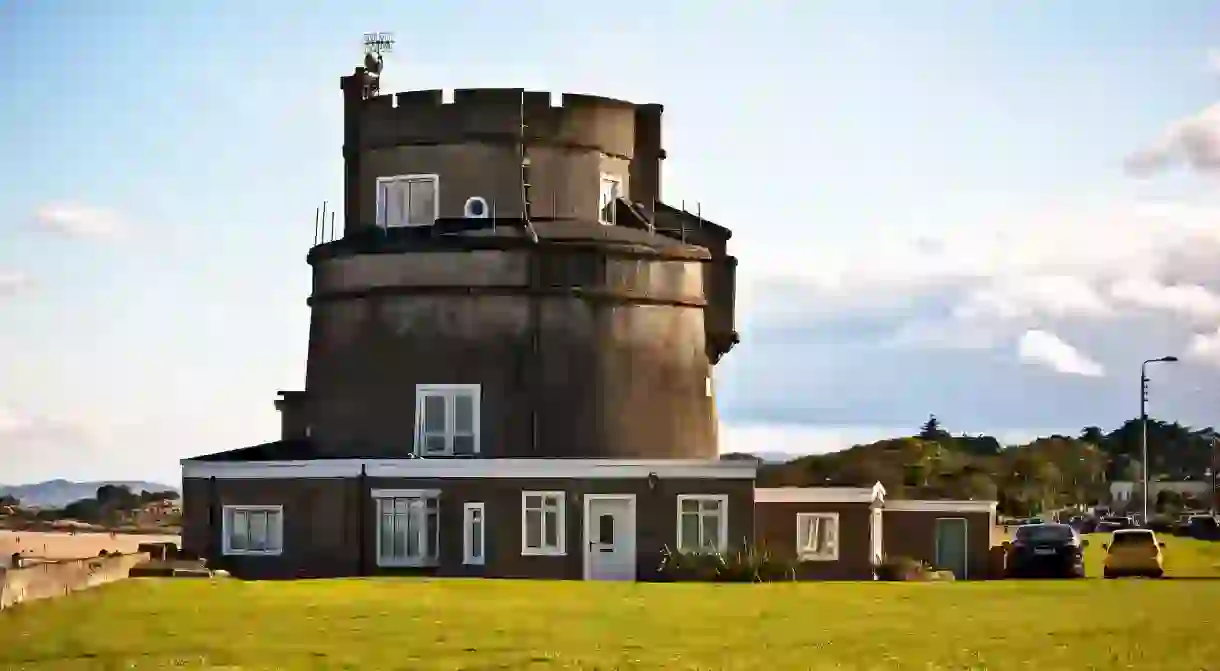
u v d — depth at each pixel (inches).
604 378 3329.2
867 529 3339.1
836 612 2444.6
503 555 3122.5
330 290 3412.9
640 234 3437.5
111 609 2432.3
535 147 3444.9
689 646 2080.5
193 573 3058.6
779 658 1987.0
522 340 3299.7
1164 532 6318.9
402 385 3309.5
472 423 3287.4
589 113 3486.7
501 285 3302.2
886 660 1977.1
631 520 3110.2
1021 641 2139.5
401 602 2529.5
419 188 3442.4
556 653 2018.9
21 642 2114.9
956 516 3558.1
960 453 7760.8
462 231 3356.3
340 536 3166.8
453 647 2065.7
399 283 3326.8
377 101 3472.0
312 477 3189.0
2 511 7682.1
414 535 3152.1
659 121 3634.4
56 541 5290.4
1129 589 2874.0
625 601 2573.8
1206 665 1952.5
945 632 2220.7
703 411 3472.0
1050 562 3464.6
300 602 2522.1
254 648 2060.8
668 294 3415.4
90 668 1927.9
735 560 3083.2
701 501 3120.1
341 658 1984.5
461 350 3294.8
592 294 3329.2
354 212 3558.1
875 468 4965.6
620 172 3558.1
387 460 3161.9
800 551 3331.7
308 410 3494.1
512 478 3129.9
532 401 3289.9
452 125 3427.7
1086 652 2044.8
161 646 2076.8
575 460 3115.2
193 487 3255.4
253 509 3221.0
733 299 3619.6
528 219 3420.3
